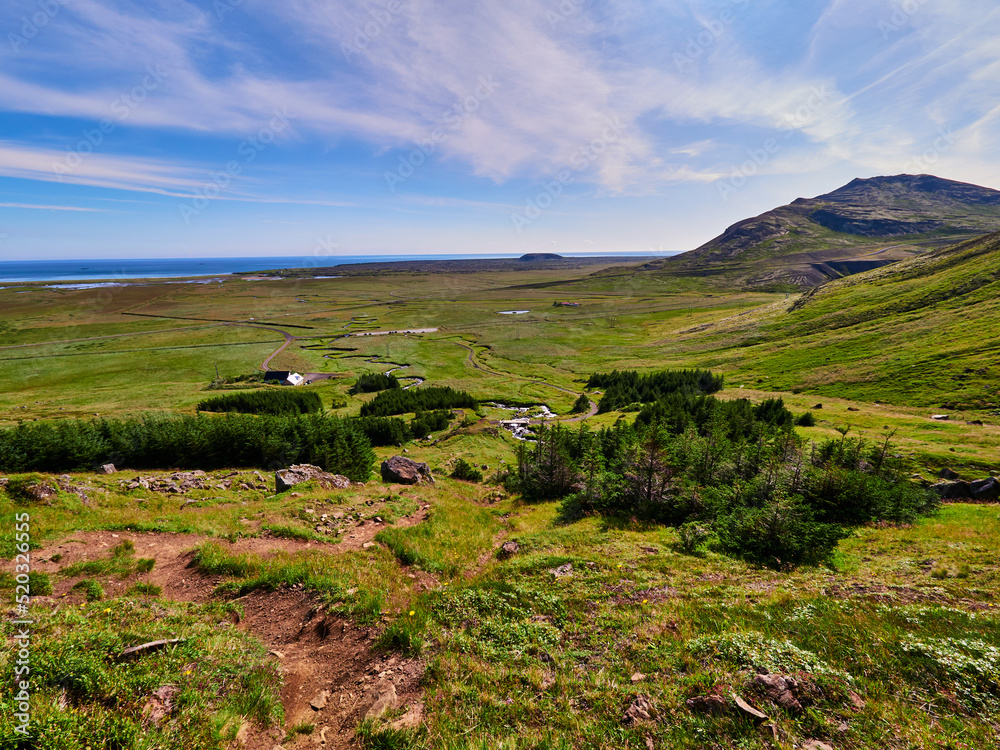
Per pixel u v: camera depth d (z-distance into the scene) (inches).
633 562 627.5
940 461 1675.7
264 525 713.6
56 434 1123.3
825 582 538.9
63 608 383.2
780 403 2701.8
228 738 270.8
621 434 1673.2
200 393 4111.7
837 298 6476.4
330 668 362.0
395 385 4692.4
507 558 682.2
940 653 311.7
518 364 6013.8
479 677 331.0
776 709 267.0
